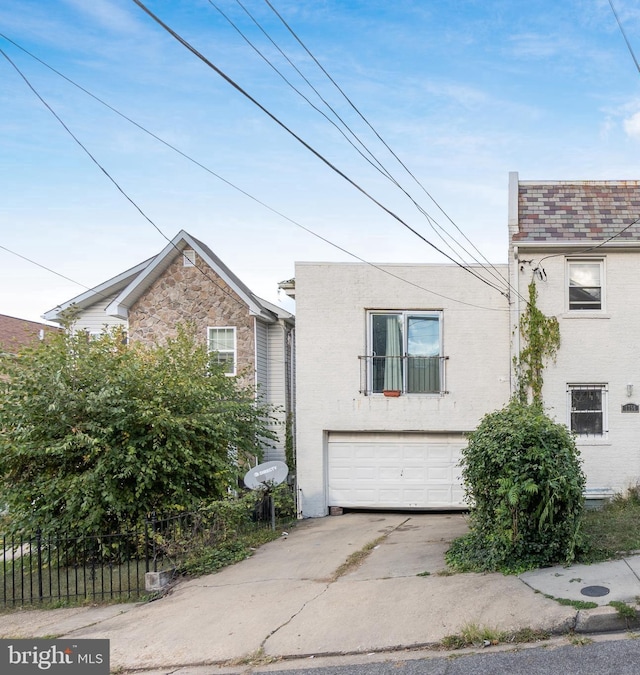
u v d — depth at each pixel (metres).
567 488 7.94
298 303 15.34
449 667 5.40
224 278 17.23
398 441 15.27
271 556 10.25
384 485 15.21
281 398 18.19
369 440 15.32
